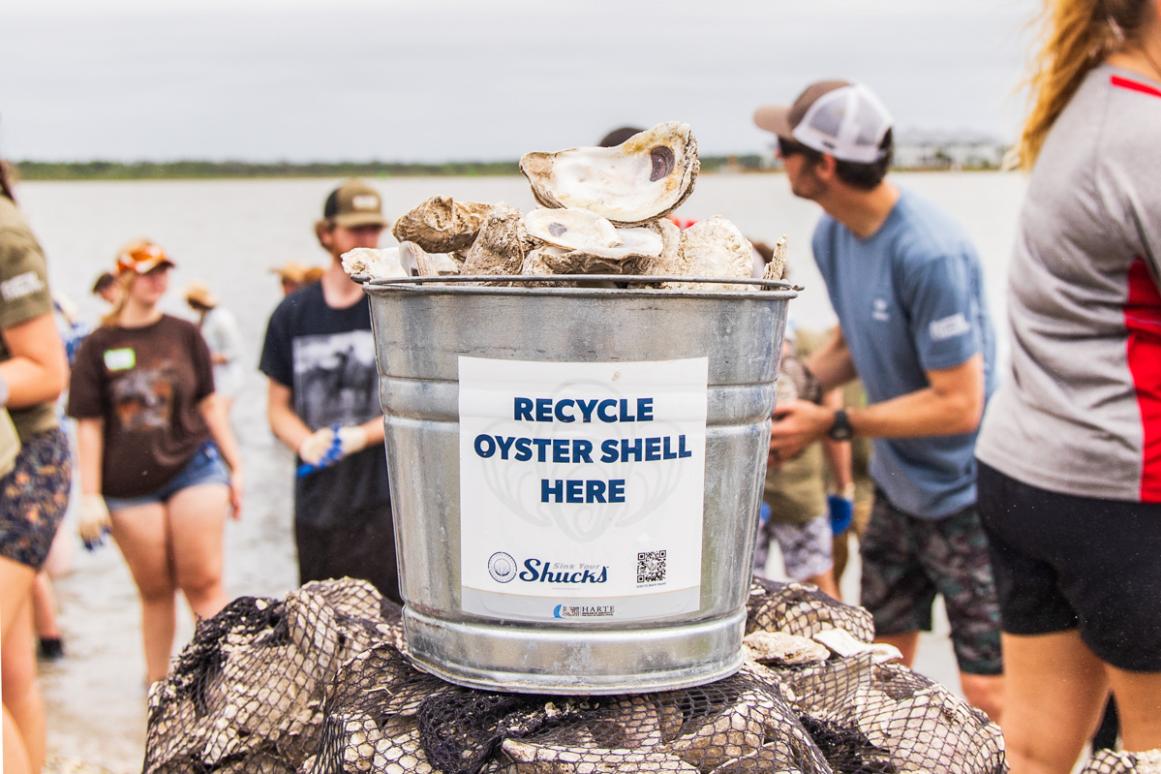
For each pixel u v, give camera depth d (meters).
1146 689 2.38
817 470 4.94
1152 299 2.35
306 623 1.91
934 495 3.83
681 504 1.49
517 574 1.49
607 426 1.44
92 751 4.66
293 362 4.16
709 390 1.49
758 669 1.80
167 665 4.82
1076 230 2.38
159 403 4.64
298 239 64.44
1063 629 2.60
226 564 7.57
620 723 1.52
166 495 4.71
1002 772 1.77
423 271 1.65
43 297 3.07
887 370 3.81
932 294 3.53
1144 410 2.34
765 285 1.61
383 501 4.00
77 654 6.04
